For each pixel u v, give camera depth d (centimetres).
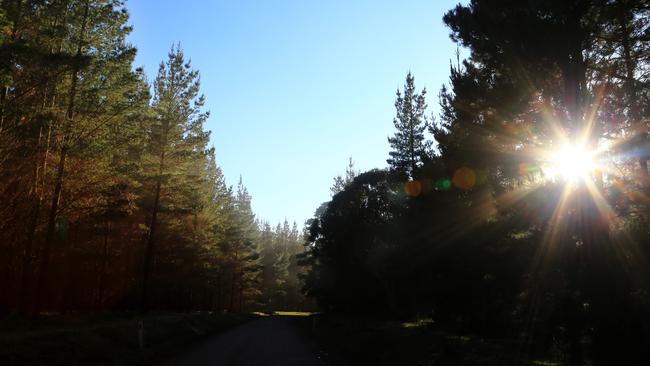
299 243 15975
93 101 2580
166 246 5200
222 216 6944
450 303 2233
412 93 4138
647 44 1702
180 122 4094
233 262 8438
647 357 1118
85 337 1702
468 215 1912
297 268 14950
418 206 2234
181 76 4106
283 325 4434
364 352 1792
